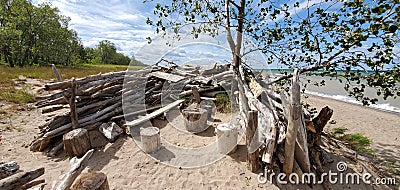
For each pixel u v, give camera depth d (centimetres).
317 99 1366
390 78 374
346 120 827
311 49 479
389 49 349
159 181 345
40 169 222
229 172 370
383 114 946
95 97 546
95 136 481
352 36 354
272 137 353
